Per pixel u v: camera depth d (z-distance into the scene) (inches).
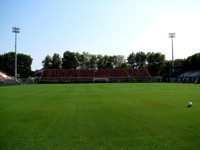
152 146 280.2
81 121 438.6
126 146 282.0
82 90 1453.0
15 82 2679.6
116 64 5334.6
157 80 3784.5
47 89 1620.3
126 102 742.5
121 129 369.4
